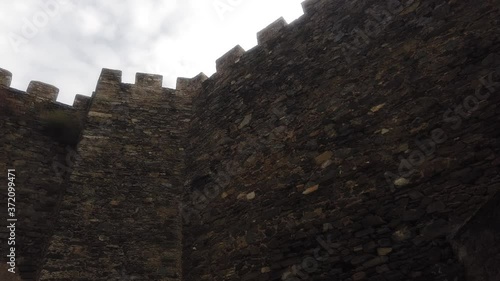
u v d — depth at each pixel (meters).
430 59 4.98
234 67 8.43
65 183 7.47
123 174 7.51
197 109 8.85
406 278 3.95
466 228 3.62
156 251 6.59
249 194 6.19
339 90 5.87
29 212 7.43
